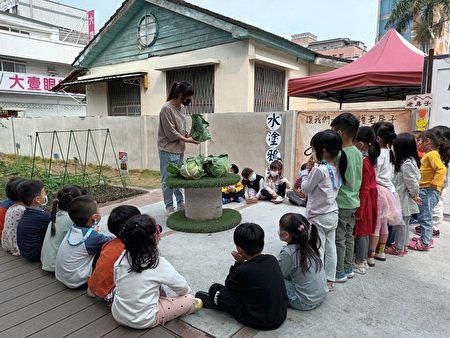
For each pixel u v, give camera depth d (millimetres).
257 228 2150
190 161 3873
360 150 2779
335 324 2141
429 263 3039
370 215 2754
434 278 2754
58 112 19047
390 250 3275
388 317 2213
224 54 7828
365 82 5520
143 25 9266
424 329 2088
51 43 19766
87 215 2541
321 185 2428
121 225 2322
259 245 2127
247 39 7355
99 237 2547
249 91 7520
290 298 2275
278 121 5934
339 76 5836
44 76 18047
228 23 7352
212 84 8219
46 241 2818
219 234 3711
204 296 2336
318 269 2262
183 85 4137
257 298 2049
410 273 2842
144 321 2004
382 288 2592
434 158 3207
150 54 9281
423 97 4336
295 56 8922
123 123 8312
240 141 6469
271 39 7676
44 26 22703
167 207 4453
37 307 2301
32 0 26766
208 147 6902
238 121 6441
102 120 8781
